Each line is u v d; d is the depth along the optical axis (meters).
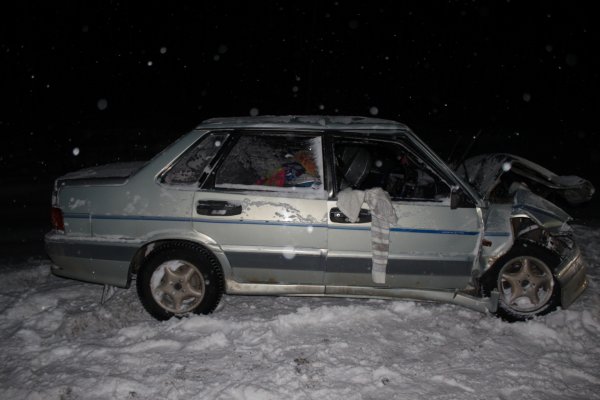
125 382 3.24
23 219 7.70
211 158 4.02
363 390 3.23
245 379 3.32
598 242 6.36
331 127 4.05
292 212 3.94
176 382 3.28
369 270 4.04
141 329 3.93
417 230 3.98
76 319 4.04
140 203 3.99
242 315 4.27
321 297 4.46
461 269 4.08
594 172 11.82
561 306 4.23
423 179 4.25
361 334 3.93
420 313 4.29
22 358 3.58
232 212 3.94
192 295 4.09
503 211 4.15
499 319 4.17
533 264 4.24
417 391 3.24
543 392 3.27
